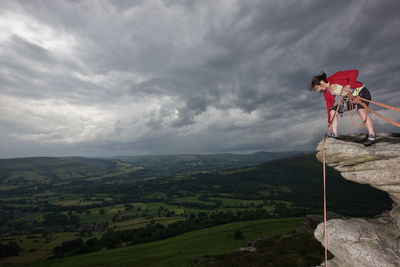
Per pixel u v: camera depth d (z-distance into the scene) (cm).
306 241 5259
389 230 883
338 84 777
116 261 7150
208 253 6875
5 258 8544
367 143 820
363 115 802
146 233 10831
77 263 7325
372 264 745
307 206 15262
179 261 6294
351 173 895
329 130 884
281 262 4356
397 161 749
